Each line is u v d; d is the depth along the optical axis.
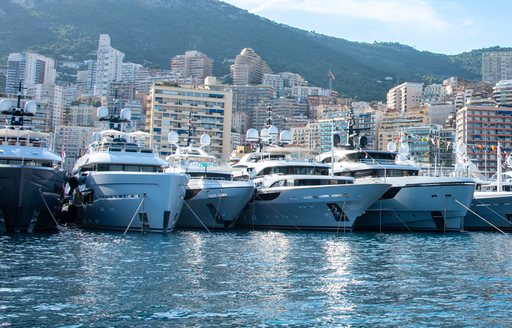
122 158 46.12
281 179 52.31
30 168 39.53
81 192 50.34
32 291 20.91
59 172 43.22
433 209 50.31
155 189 42.03
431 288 23.23
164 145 155.12
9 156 42.50
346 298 21.12
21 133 48.06
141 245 35.75
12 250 31.86
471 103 189.88
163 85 157.25
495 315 18.81
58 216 47.03
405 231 53.09
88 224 47.81
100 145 51.16
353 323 17.67
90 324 16.91
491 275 26.72
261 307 19.38
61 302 19.36
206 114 159.38
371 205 52.94
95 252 31.80
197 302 19.89
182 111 157.75
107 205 43.91
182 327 16.83
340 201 47.88
